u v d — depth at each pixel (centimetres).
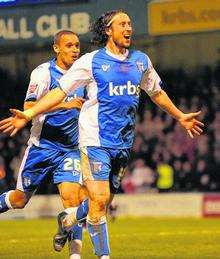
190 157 6044
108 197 1827
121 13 1850
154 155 6147
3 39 4975
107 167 1827
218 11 4731
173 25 4822
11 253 2617
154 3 4812
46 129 2175
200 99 6231
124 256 2520
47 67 2156
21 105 6116
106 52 1847
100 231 1825
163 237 3375
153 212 5397
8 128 1764
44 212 5447
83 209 1936
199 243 3036
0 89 6106
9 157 6212
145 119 6241
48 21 4816
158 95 1956
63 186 2102
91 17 4662
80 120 1855
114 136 1838
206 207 5247
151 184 5928
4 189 6134
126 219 5128
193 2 4772
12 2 4747
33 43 5106
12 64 5891
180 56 6081
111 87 1827
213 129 6078
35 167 2214
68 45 2144
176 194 5341
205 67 6162
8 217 5469
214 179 5975
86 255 2548
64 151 2184
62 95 1817
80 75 1830
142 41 5847
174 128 6128
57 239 2034
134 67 1855
